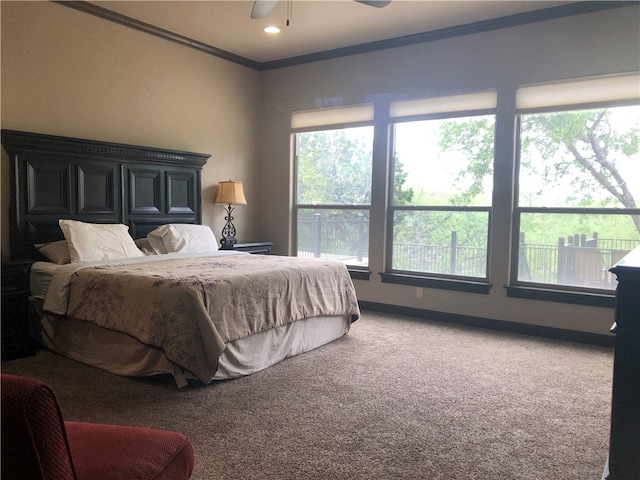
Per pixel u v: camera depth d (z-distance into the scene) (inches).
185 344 106.1
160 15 166.7
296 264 144.4
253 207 229.1
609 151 153.0
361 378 118.0
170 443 53.3
